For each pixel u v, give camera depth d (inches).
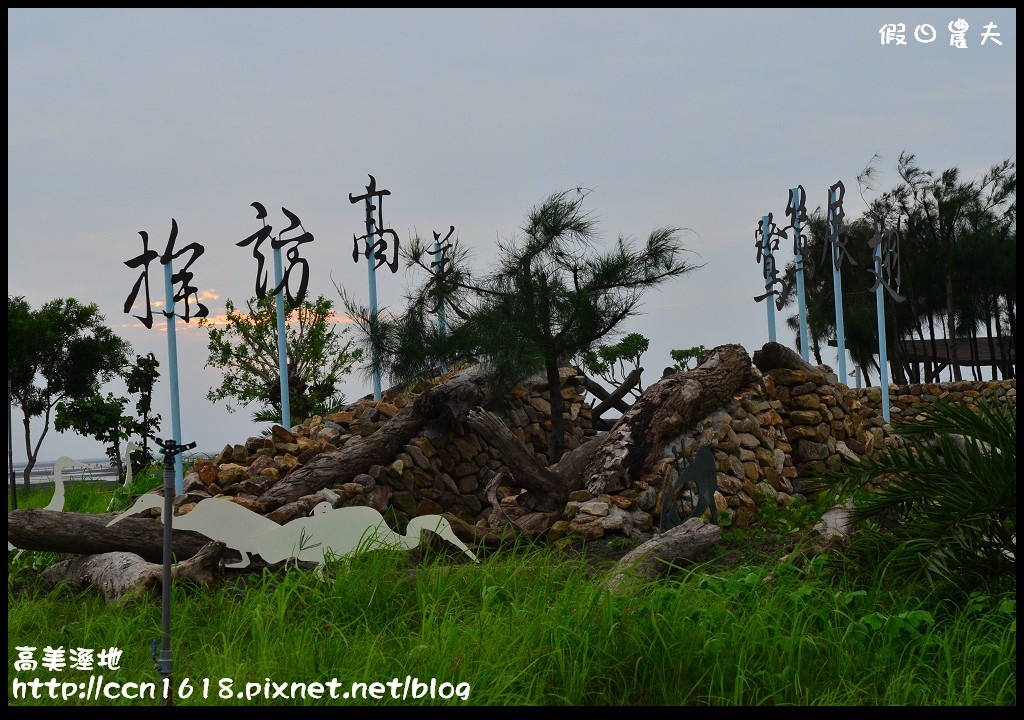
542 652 193.0
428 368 452.4
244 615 231.0
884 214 1109.1
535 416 487.2
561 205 457.1
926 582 232.7
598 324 460.8
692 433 410.9
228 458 394.3
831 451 462.3
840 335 567.5
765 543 333.4
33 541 294.8
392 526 370.3
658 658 194.1
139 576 268.8
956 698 183.9
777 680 191.8
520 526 355.6
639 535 353.4
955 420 252.5
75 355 908.0
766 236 587.2
